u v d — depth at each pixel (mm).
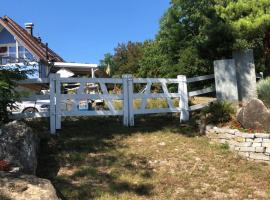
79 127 12523
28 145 8906
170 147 11250
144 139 11797
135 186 8805
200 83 17266
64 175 9172
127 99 12953
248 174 9766
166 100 14461
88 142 11211
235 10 14758
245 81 14367
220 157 10727
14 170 8117
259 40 15195
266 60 14797
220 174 9711
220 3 16391
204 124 12383
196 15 23031
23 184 7246
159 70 26203
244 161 10586
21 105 16234
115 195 8281
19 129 9000
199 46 15500
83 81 12266
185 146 11375
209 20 15203
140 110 13133
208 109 12836
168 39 24234
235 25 14164
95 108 15242
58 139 11195
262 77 15172
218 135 11648
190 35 22922
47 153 10258
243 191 8828
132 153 10695
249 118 11469
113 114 12711
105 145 11117
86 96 12273
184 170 9852
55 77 11875
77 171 9391
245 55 14461
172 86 18469
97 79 12500
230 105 12719
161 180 9180
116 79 12867
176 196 8469
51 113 11750
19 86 12398
